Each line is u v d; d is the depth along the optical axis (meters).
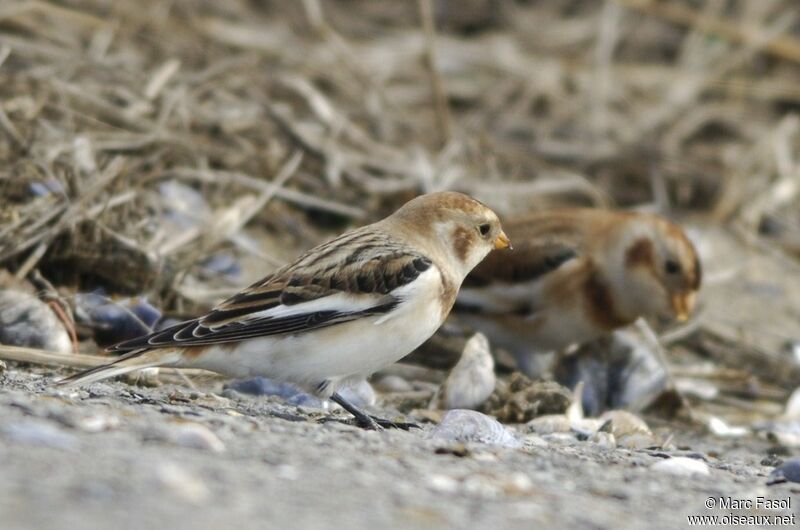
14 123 12.23
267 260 11.89
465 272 9.33
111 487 5.49
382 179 14.55
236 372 8.34
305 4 17.56
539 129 17.42
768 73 19.86
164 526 5.02
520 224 11.87
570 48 19.86
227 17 18.06
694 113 18.66
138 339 7.96
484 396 10.06
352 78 17.02
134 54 15.47
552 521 6.05
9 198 11.17
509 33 19.94
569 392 10.16
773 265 15.50
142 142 12.80
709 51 19.66
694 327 13.16
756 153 17.53
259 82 15.65
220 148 13.68
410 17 20.12
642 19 20.33
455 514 5.92
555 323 11.50
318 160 14.28
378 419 8.88
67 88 13.11
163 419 7.23
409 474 6.68
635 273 11.40
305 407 9.26
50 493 5.29
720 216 16.48
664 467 7.88
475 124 16.98
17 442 6.13
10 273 10.46
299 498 5.84
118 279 10.88
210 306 11.11
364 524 5.53
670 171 17.09
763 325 13.93
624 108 18.56
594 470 7.46
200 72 15.24
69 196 11.20
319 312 8.27
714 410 11.70
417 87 17.95
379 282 8.47
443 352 11.61
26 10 15.04
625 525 6.17
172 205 12.23
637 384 11.38
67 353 9.43
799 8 20.09
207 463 6.29
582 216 11.80
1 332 9.56
